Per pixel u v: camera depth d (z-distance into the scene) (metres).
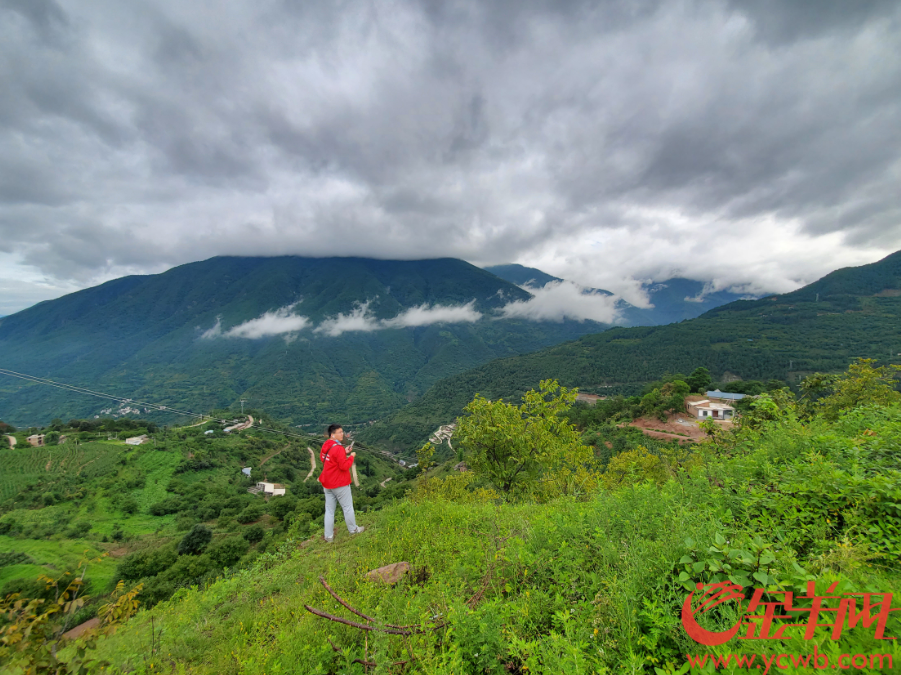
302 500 47.66
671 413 61.75
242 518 47.19
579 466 16.81
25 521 52.75
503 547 4.64
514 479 14.69
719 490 4.71
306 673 3.23
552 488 13.41
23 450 74.31
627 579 3.03
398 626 3.45
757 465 5.27
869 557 2.84
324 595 4.68
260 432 109.00
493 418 14.10
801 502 3.79
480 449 14.77
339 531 8.50
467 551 4.92
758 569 2.78
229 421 118.56
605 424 65.00
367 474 84.94
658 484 6.88
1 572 38.94
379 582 4.81
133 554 30.84
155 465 73.88
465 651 2.89
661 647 2.50
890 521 3.23
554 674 2.30
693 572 2.86
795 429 6.34
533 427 13.78
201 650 4.42
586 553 3.93
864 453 4.91
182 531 53.06
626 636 2.54
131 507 59.72
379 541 6.65
